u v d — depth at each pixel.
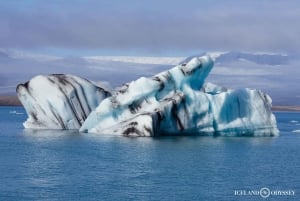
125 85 70.44
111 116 69.69
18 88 76.69
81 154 53.78
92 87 76.81
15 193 36.41
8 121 123.94
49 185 38.91
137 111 67.75
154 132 66.12
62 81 75.50
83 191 37.28
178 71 67.81
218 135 69.56
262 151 59.41
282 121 171.88
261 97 73.62
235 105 70.56
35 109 76.94
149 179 41.50
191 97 67.38
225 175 44.06
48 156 52.69
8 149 57.94
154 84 66.06
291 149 62.28
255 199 36.19
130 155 53.09
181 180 41.44
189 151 56.56
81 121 75.31
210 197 36.44
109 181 40.53
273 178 43.38
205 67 69.75
